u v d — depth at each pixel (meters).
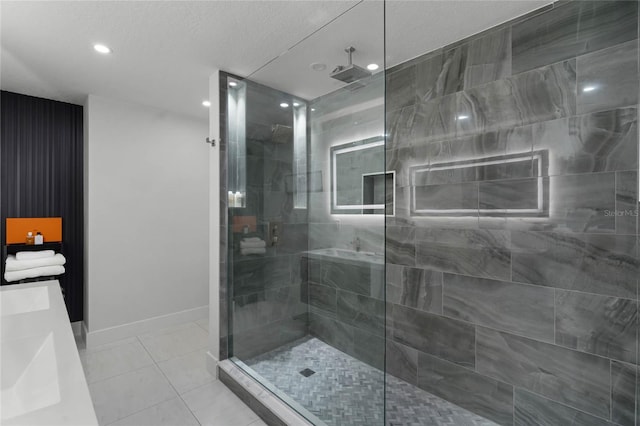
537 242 1.69
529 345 1.72
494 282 1.84
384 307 1.47
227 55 2.18
